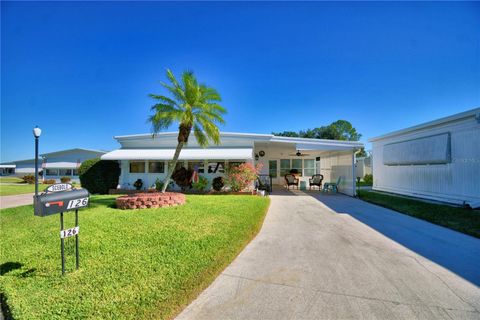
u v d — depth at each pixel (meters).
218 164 20.61
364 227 9.10
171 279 4.46
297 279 4.79
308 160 29.09
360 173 38.88
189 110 13.72
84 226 8.44
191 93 13.89
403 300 4.00
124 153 20.81
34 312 3.45
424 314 3.60
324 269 5.28
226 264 5.50
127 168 21.48
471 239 7.55
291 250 6.54
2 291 4.14
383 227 9.10
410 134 17.94
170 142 21.84
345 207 13.78
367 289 4.38
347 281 4.70
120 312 3.45
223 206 12.57
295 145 21.45
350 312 3.65
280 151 28.52
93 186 20.62
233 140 20.81
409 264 5.55
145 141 22.25
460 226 8.86
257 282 4.67
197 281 4.42
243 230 7.90
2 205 16.39
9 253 5.95
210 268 4.98
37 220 9.79
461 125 13.54
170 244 6.43
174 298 3.86
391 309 3.73
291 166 28.92
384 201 15.38
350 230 8.66
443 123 14.74
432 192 15.72
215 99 15.01
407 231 8.52
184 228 8.07
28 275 4.70
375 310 3.71
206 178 20.66
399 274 5.02
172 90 14.02
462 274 5.04
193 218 9.62
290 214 11.71
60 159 49.53
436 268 5.34
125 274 4.66
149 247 6.21
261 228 8.96
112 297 3.84
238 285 4.55
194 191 19.70
